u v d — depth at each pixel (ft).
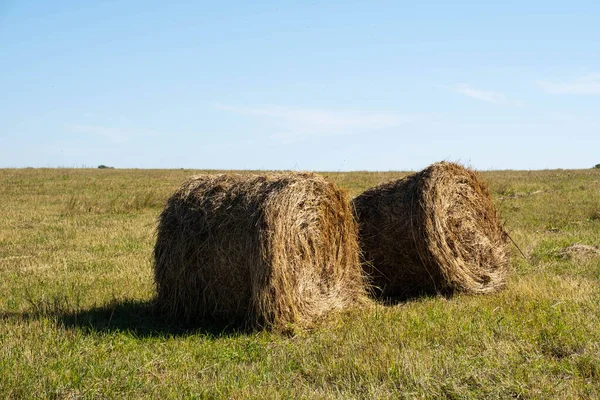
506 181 108.58
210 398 17.61
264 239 24.27
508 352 20.59
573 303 27.14
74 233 51.80
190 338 24.08
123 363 20.43
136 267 37.63
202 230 26.14
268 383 18.58
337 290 27.81
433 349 21.34
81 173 150.00
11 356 20.79
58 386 18.24
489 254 32.65
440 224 30.35
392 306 29.14
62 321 25.40
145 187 105.19
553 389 17.54
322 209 26.94
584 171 159.53
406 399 17.08
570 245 42.55
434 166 31.45
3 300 29.32
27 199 82.74
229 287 25.79
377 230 31.73
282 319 24.68
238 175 27.66
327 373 19.24
